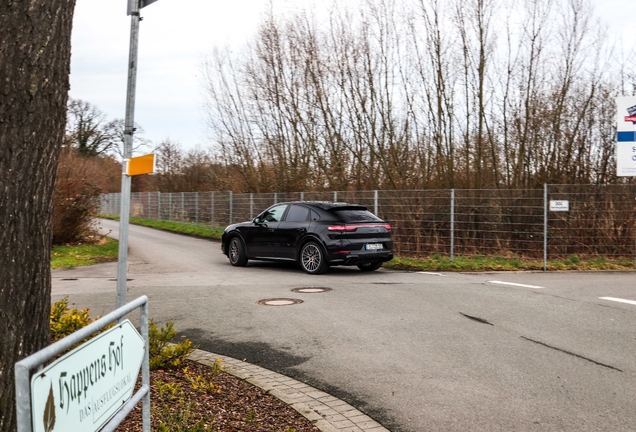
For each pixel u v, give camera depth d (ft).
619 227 50.14
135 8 16.35
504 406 15.67
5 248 9.01
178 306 30.63
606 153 56.49
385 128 66.69
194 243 78.23
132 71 16.46
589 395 16.52
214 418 14.20
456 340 22.91
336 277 41.50
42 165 9.52
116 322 8.80
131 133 16.55
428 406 15.71
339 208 43.14
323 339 23.25
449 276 42.06
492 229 51.47
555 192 50.11
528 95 58.34
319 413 15.03
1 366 8.89
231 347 22.25
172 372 18.06
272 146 81.25
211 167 114.42
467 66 59.98
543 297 32.37
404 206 54.95
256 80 80.59
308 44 76.43
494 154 60.34
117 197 183.42
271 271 45.65
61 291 36.09
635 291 34.53
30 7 9.28
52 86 9.64
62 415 6.38
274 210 46.98
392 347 21.95
